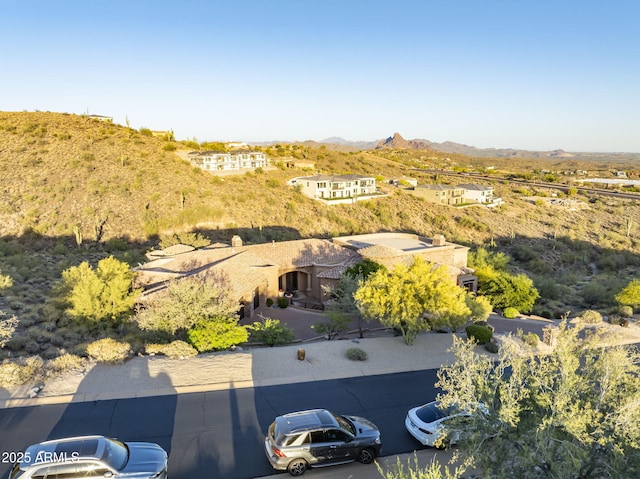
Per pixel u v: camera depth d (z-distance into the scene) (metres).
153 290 26.64
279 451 12.13
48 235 53.31
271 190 82.56
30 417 14.62
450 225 81.06
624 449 8.89
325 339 26.30
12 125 83.12
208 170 87.81
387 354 22.34
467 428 10.16
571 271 65.56
